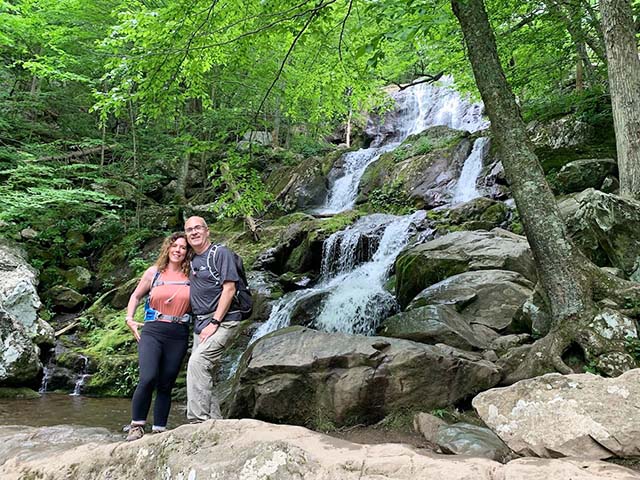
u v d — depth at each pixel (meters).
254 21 5.66
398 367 4.07
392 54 10.68
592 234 5.40
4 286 8.14
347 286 8.76
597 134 10.27
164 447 2.69
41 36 12.10
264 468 2.35
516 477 2.07
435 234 9.28
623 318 3.92
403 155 13.77
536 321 4.73
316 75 7.50
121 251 12.35
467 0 4.03
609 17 6.39
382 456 2.33
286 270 10.72
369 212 12.63
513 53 10.93
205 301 3.50
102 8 11.88
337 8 6.89
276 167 17.33
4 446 3.65
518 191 4.29
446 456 2.39
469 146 12.82
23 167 11.09
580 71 11.84
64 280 11.28
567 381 2.97
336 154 16.12
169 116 6.93
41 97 13.82
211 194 15.64
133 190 14.39
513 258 6.53
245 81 12.36
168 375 3.51
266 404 4.15
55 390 7.65
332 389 4.10
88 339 8.93
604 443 2.61
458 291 5.81
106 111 5.82
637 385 2.80
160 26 5.23
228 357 7.68
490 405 3.10
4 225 11.70
